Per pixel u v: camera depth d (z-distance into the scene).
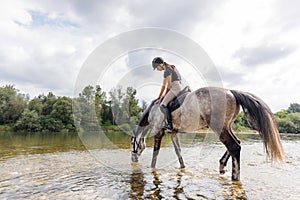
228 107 3.88
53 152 7.57
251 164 5.73
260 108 3.79
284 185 3.62
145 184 3.58
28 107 37.41
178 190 3.24
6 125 34.56
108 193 3.08
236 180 3.86
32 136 18.39
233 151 3.84
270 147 3.62
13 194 2.99
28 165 5.14
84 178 3.97
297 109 90.62
